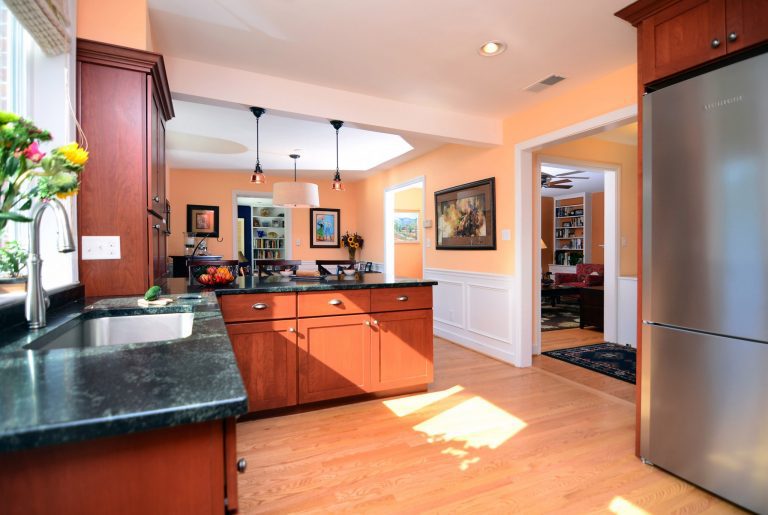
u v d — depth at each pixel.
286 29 2.34
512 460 2.13
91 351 0.95
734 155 1.66
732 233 1.67
